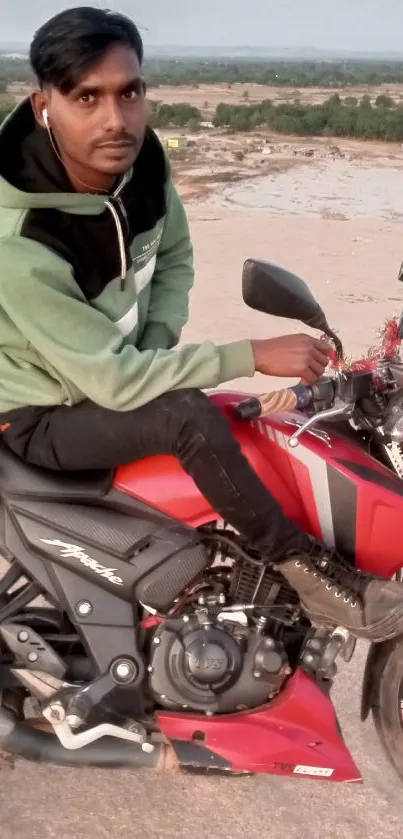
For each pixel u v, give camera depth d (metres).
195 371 2.45
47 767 3.05
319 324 2.54
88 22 2.32
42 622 2.84
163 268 3.07
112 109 2.38
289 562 2.60
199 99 65.81
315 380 2.55
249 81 107.56
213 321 7.96
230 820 2.86
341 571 2.65
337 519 2.70
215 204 15.37
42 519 2.71
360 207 15.45
